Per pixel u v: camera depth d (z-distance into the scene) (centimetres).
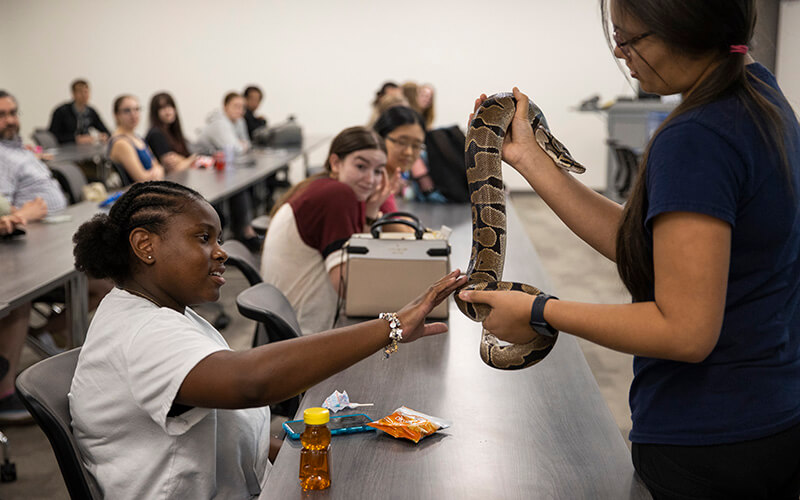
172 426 142
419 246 248
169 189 155
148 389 138
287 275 285
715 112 109
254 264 320
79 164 954
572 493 135
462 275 148
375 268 244
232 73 1278
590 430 161
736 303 115
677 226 106
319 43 1263
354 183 301
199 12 1262
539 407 174
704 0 106
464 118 1269
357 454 149
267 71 1277
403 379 192
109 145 663
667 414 123
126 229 152
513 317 126
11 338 361
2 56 1279
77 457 147
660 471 124
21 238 370
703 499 121
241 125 1012
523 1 1223
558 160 151
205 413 145
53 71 1284
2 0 1260
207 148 863
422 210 470
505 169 1230
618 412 381
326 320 288
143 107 1291
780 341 117
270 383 132
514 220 431
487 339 150
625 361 459
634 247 118
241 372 132
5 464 306
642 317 111
